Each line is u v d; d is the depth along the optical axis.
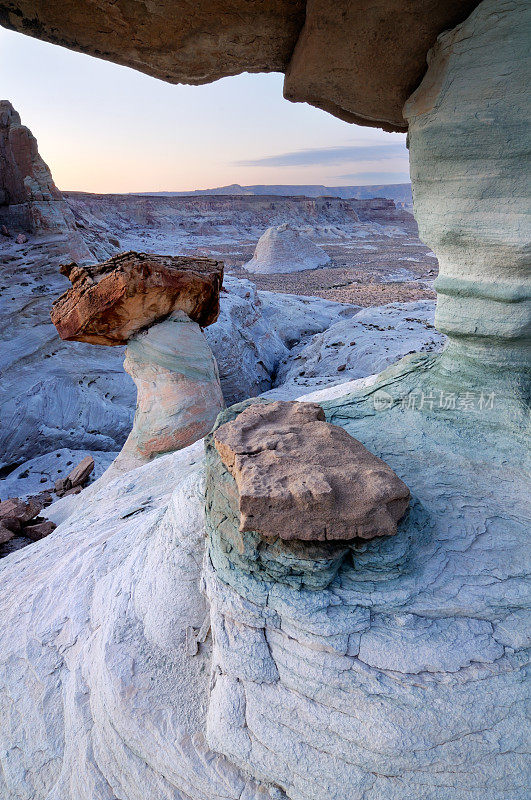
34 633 4.65
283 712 2.70
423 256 74.56
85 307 9.96
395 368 4.56
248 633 2.88
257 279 55.78
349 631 2.64
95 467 14.64
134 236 86.38
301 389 17.28
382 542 2.82
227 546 3.11
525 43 2.97
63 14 3.48
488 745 2.41
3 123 22.89
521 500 3.26
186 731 3.22
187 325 10.59
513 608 2.68
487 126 3.20
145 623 3.90
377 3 3.23
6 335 19.19
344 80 4.00
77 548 5.79
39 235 23.48
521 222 3.29
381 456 3.70
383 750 2.46
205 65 4.21
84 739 3.68
